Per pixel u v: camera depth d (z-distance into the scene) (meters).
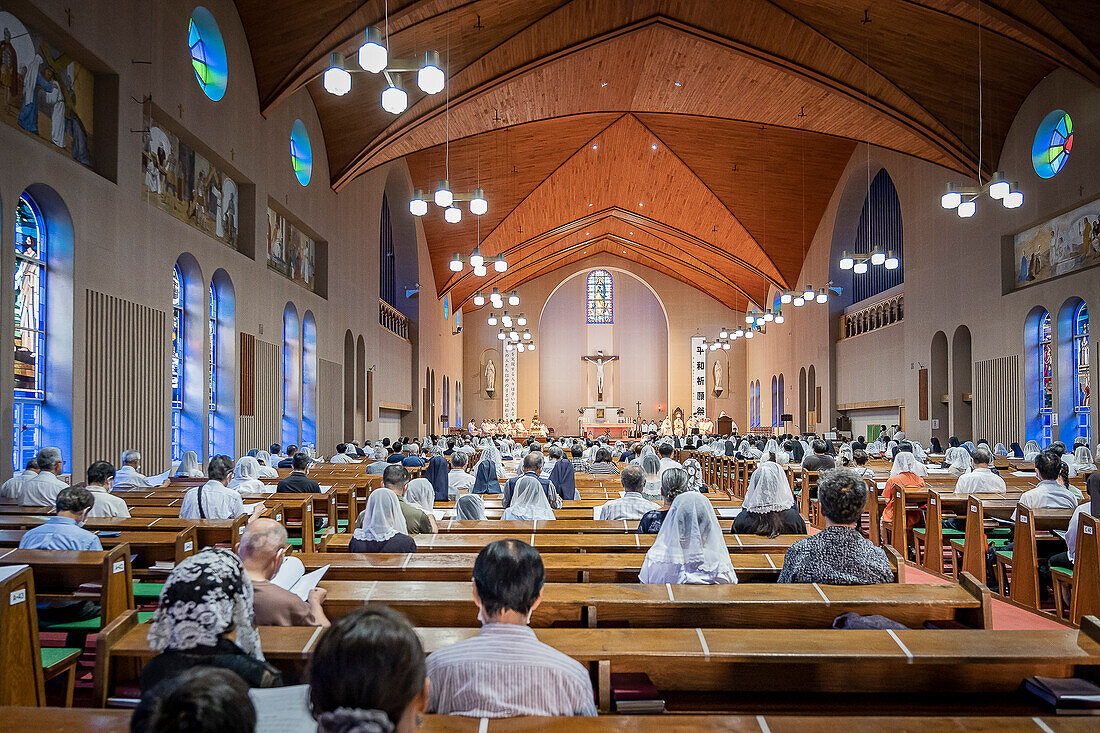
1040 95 14.84
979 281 17.20
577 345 40.12
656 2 14.46
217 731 1.08
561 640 2.71
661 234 31.34
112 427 9.22
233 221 13.03
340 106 16.19
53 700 4.05
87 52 8.58
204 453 11.65
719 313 39.25
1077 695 2.54
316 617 3.15
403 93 8.25
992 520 7.66
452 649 2.17
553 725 1.95
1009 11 11.73
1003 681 2.80
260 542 3.17
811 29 14.39
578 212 29.12
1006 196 10.64
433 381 29.72
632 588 3.52
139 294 9.80
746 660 2.61
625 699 2.51
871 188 24.08
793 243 27.94
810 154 22.89
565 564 4.45
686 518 3.79
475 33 13.97
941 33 13.57
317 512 8.36
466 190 24.41
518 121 19.16
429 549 4.85
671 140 23.06
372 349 21.34
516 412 39.34
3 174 7.36
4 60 7.52
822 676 2.84
